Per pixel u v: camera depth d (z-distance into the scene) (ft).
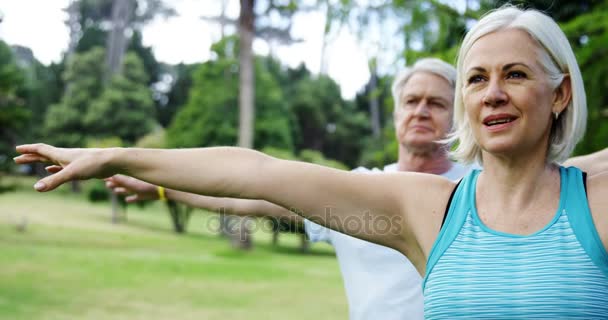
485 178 4.99
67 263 55.52
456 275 4.73
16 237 79.25
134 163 5.08
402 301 8.04
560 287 4.40
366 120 163.63
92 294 40.47
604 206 4.57
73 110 160.04
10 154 120.26
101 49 171.01
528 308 4.42
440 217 5.01
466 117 5.23
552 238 4.58
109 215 126.82
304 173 5.05
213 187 5.05
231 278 52.06
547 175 4.87
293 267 64.90
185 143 117.50
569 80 4.87
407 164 9.89
